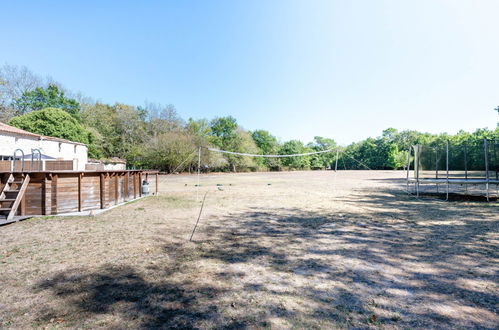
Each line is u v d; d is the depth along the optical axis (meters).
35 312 2.75
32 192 8.41
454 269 3.81
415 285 3.31
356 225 6.83
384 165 62.06
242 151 50.97
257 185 20.58
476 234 5.74
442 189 16.47
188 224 7.10
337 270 3.84
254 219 7.73
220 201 11.66
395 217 7.82
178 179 28.73
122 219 7.80
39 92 37.50
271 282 3.45
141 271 3.86
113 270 3.91
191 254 4.63
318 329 2.39
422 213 8.43
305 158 64.88
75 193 9.00
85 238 5.73
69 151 27.14
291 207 9.91
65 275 3.74
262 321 2.53
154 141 40.03
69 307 2.85
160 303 2.91
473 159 13.51
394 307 2.79
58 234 6.10
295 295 3.09
